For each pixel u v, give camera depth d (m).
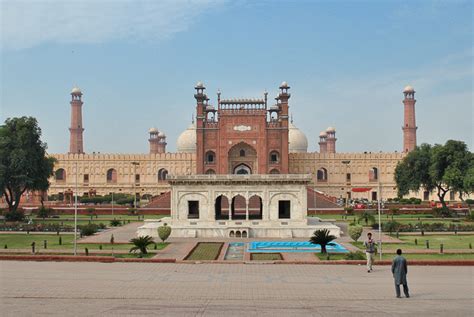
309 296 19.23
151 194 100.06
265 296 19.20
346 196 99.94
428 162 72.69
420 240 41.66
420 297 19.12
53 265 27.20
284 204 48.75
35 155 62.53
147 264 28.06
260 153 84.19
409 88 108.19
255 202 71.44
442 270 25.98
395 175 78.19
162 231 40.56
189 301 18.30
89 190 100.19
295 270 25.84
